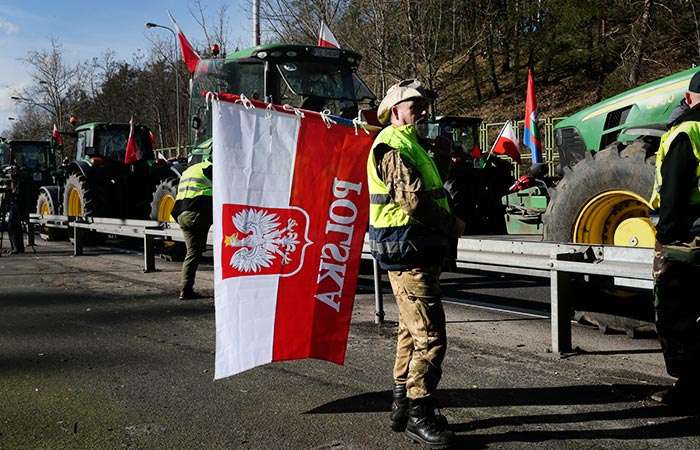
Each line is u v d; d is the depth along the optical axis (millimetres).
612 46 22172
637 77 19594
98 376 5086
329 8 19328
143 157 14961
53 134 18078
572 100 25797
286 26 19922
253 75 9719
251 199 4273
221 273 4172
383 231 3758
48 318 7145
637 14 20969
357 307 7609
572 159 7102
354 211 4594
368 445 3793
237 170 4238
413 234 3713
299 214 4414
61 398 4609
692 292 4078
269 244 4324
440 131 13484
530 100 9789
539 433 3891
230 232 4207
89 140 15195
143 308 7613
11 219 13578
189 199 7961
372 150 3789
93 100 44188
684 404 4164
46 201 16516
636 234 5824
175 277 9875
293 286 4398
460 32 21141
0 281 9703
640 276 4672
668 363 4180
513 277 9781
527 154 20828
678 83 6051
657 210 4406
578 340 5875
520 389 4621
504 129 10562
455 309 7465
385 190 3756
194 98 10453
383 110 3879
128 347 5926
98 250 14164
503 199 8844
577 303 6008
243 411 4324
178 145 30297
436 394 4555
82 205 14336
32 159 18562
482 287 8961
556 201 6297
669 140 4023
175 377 5043
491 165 10273
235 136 4234
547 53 25922
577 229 6188
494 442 3783
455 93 30203
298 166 4410
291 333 4387
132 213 14781
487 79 30328
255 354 4254
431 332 3727
